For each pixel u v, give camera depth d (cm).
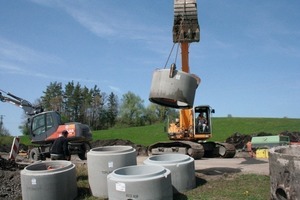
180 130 1836
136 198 746
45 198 880
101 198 927
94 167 946
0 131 5616
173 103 1210
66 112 8406
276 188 592
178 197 875
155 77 1098
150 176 767
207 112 1852
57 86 8431
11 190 1111
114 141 3158
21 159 1914
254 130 4106
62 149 1238
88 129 1841
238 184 965
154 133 5075
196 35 1498
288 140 1892
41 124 1866
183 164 929
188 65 1547
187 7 1503
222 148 1833
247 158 1767
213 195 867
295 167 551
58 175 896
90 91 8594
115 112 9069
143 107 8350
